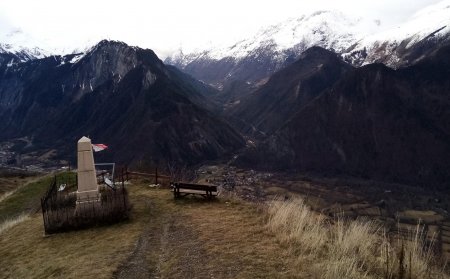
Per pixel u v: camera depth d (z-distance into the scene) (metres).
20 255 15.48
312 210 14.72
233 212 16.53
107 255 12.88
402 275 8.90
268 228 13.27
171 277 10.30
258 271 9.90
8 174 84.69
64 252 14.48
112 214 18.02
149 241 14.04
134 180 29.42
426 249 9.86
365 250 10.43
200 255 11.52
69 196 23.08
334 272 8.98
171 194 22.89
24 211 30.09
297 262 10.11
